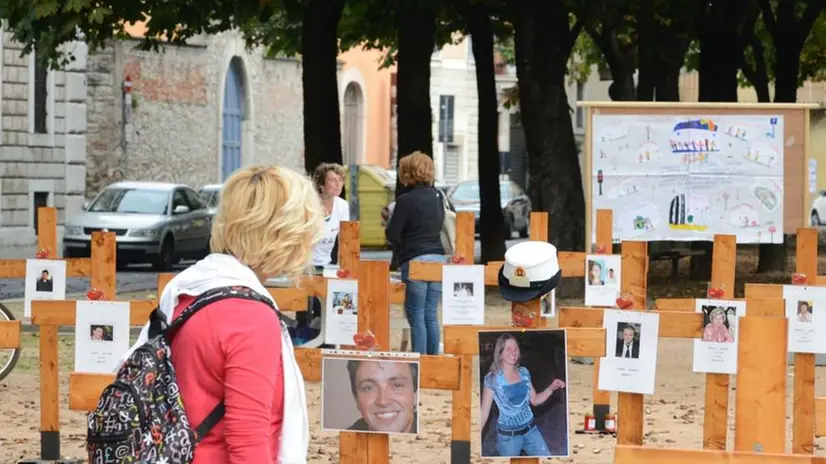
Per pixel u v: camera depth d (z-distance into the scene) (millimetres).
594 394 13969
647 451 6516
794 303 11062
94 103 59344
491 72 34906
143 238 38719
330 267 17500
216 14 30406
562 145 28766
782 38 36125
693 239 23609
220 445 5371
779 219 23672
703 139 23547
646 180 23500
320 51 30625
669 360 19234
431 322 17469
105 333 10977
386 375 9000
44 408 11984
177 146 64562
